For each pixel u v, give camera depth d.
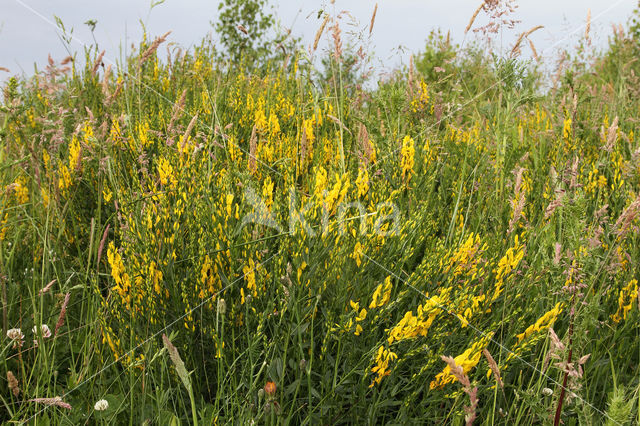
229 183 2.08
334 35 2.66
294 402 1.65
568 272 1.60
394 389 1.66
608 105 4.23
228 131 3.14
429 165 2.53
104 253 2.50
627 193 2.66
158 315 1.89
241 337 1.87
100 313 1.86
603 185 2.72
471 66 4.44
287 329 1.71
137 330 1.86
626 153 3.38
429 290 1.90
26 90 3.50
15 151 2.94
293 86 4.29
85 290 2.10
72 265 2.60
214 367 1.89
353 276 1.82
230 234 1.92
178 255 2.08
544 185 2.82
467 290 1.76
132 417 1.64
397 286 1.95
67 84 3.69
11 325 2.12
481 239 2.18
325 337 1.67
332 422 1.73
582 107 4.16
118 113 3.44
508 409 1.83
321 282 1.77
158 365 1.84
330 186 2.09
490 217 2.47
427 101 3.26
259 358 1.78
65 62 3.31
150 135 2.95
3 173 2.52
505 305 1.89
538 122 3.82
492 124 3.04
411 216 2.09
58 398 1.52
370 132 2.86
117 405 1.75
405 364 1.82
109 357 1.95
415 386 1.68
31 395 1.79
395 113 2.82
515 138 3.09
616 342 2.10
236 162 2.63
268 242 2.00
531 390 1.70
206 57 5.20
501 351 1.75
